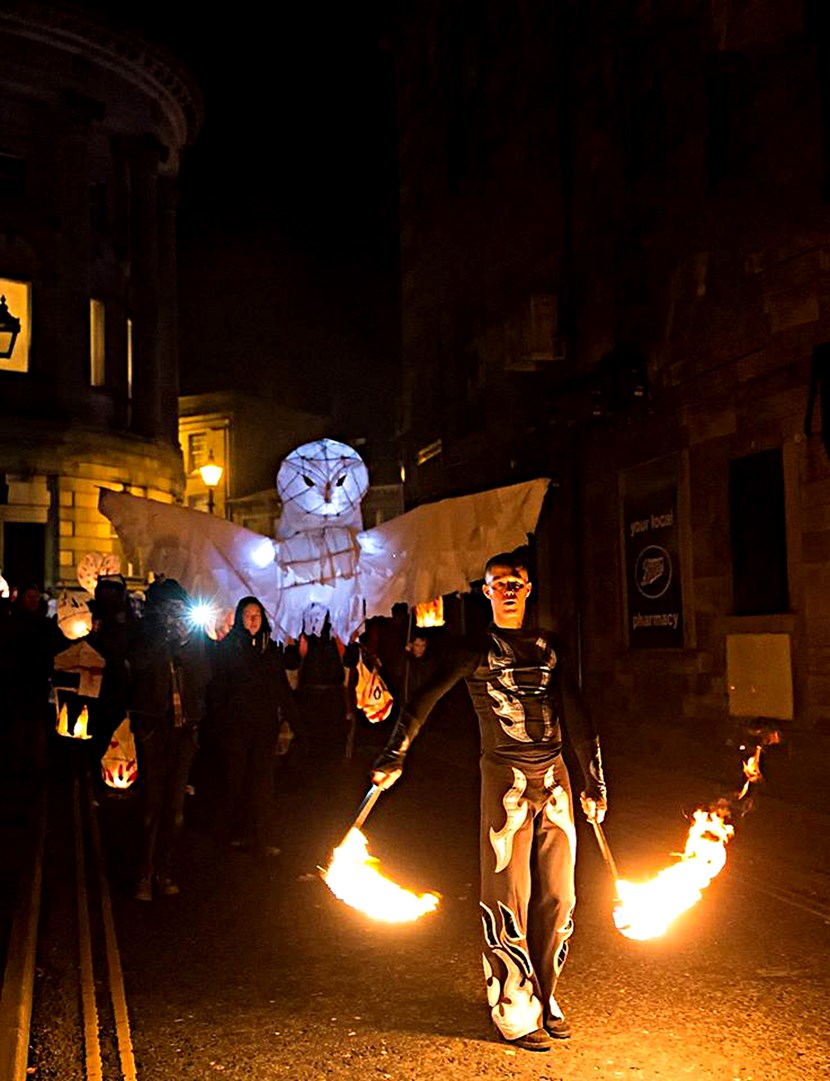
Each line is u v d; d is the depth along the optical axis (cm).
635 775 1198
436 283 2180
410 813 1030
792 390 1061
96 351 3569
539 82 1706
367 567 834
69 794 1182
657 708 1322
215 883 761
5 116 3300
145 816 726
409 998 518
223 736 826
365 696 985
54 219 3341
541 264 1708
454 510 809
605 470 1473
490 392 1886
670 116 1294
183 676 743
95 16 3322
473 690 479
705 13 1183
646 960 570
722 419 1182
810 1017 481
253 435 5344
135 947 609
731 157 1129
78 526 3291
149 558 799
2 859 820
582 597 1545
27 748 1352
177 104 3753
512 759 466
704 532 1220
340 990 532
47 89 3344
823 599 1012
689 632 1248
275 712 826
